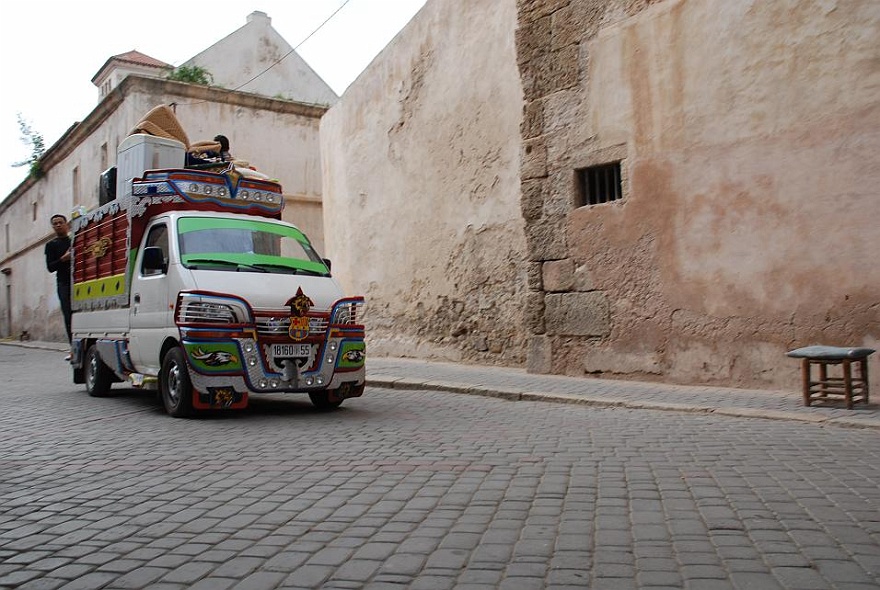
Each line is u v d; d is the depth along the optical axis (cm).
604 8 1040
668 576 325
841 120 806
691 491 465
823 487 468
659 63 973
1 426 761
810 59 830
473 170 1329
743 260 888
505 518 412
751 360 881
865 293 788
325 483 496
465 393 991
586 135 1060
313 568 340
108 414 841
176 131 1044
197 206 900
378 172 1590
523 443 631
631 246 1003
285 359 793
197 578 330
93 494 477
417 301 1465
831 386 750
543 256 1111
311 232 2588
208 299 759
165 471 540
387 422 756
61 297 1203
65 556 361
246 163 1002
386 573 333
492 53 1284
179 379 782
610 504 438
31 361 1925
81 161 2853
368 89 1627
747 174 884
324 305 824
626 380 1005
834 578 320
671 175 959
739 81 891
